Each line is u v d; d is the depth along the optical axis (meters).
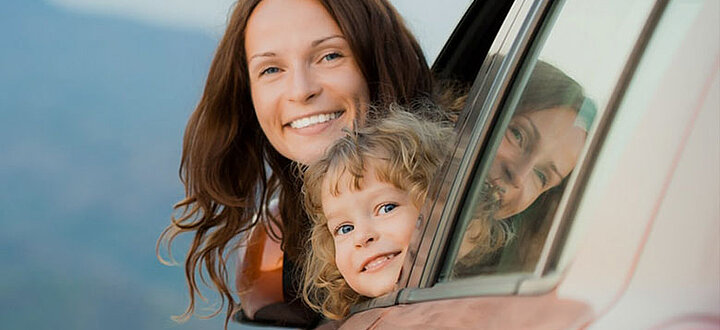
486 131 2.33
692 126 1.49
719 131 1.45
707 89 1.51
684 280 1.38
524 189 1.99
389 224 2.97
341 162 3.03
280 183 4.00
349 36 3.70
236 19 3.84
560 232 1.71
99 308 40.41
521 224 1.94
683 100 1.54
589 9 2.12
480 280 2.05
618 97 1.73
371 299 3.03
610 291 1.46
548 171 1.90
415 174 2.98
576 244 1.62
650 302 1.39
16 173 47.28
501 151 2.21
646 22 1.76
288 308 4.07
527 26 2.40
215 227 4.20
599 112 1.79
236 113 4.05
